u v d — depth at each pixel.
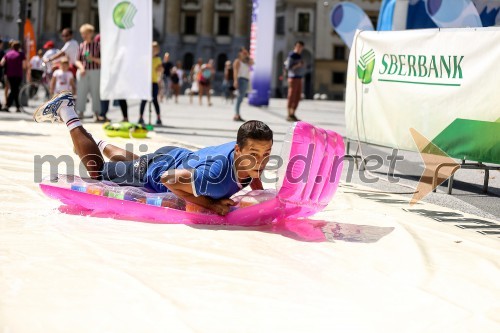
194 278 3.93
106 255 4.32
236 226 5.48
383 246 4.99
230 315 3.36
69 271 3.92
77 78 16.84
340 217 6.03
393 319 3.42
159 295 3.54
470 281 4.18
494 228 6.17
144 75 14.63
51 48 24.34
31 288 3.60
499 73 7.73
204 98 49.81
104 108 16.48
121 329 3.12
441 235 5.50
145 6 14.45
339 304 3.62
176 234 5.02
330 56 67.62
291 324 3.29
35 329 3.07
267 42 31.56
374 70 9.46
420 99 8.66
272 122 21.00
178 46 76.50
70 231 4.98
